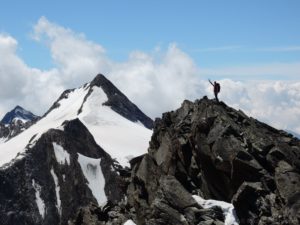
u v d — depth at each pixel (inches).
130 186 2437.3
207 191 2071.9
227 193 2003.0
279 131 2192.4
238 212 1812.3
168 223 1851.6
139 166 2413.9
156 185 2266.2
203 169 2087.8
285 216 1702.8
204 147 2059.5
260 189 1813.5
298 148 2004.2
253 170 1875.0
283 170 1829.5
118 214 2393.0
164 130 2485.2
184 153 2212.1
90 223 2442.2
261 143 1936.5
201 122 2112.5
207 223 1775.3
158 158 2352.4
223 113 2121.1
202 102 2294.5
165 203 1900.8
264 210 1764.3
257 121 2229.3
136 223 2220.7
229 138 1979.6
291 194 1744.6
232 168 1920.5
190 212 1843.0
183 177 2198.6
